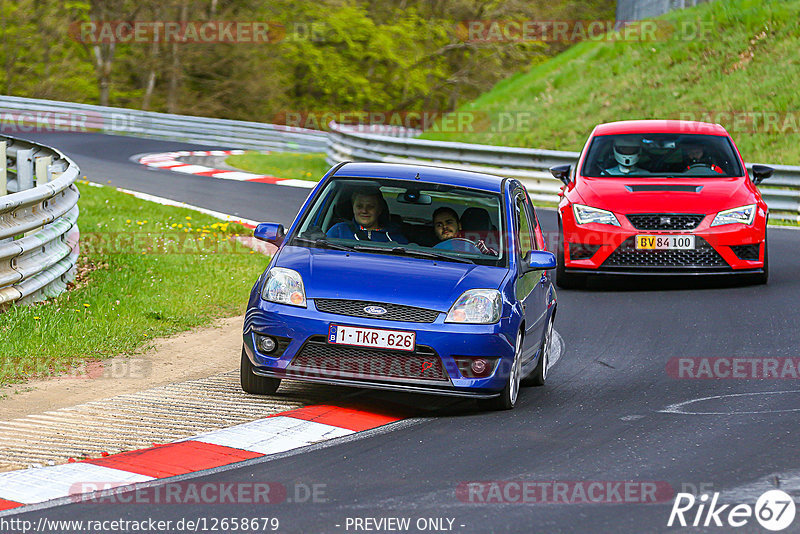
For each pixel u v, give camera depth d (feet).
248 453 70.13
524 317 86.33
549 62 396.98
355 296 81.30
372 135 277.64
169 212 203.41
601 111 320.70
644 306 131.13
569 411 84.12
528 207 102.22
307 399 85.97
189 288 134.82
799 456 70.03
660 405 85.76
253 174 284.20
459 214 91.66
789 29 322.55
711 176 145.28
